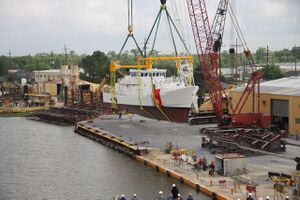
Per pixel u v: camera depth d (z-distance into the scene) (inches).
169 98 4330.7
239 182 2255.2
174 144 3385.8
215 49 4313.5
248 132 3280.0
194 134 3897.6
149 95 4569.4
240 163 2431.1
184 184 2372.0
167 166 2689.5
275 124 3929.6
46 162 3031.5
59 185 2439.7
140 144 3425.2
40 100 7475.4
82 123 4886.8
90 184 2445.9
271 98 3937.0
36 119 5836.6
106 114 5644.7
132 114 5452.8
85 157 3193.9
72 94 6609.3
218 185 2220.7
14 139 4092.0
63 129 4874.5
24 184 2470.5
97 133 4052.7
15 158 3181.6
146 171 2696.9
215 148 3127.5
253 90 3912.4
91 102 6274.6
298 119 3634.4
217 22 4626.0
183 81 4741.6
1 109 6530.5
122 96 5108.3
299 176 2005.4
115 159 3093.0
